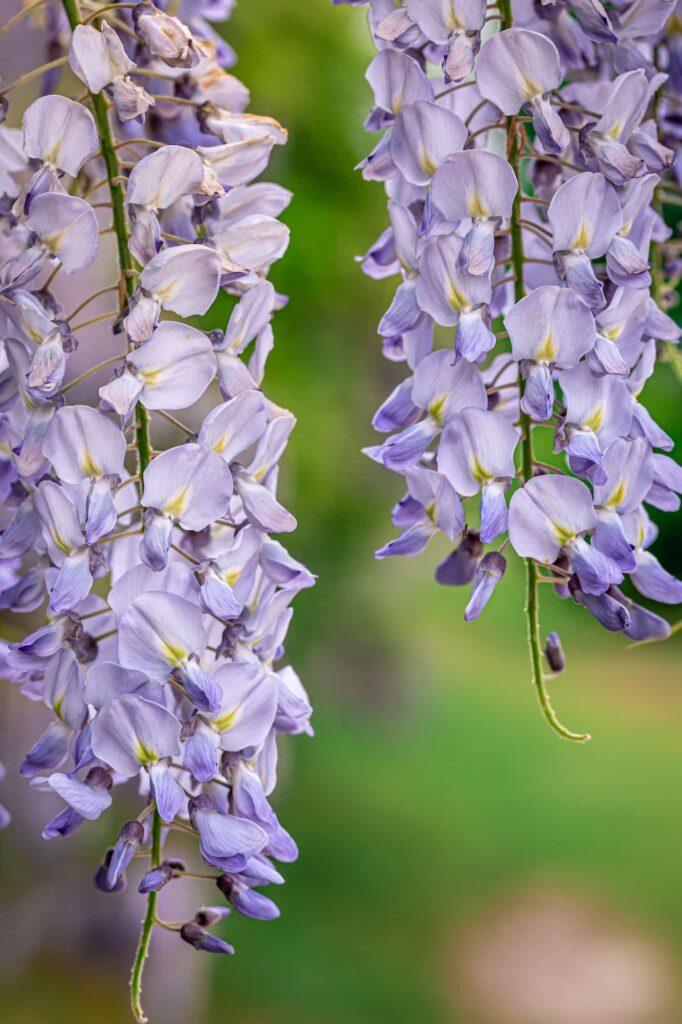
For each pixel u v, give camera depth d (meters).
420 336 0.95
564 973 2.99
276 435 0.94
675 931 3.30
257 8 1.96
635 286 0.93
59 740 0.93
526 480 0.94
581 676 6.10
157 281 0.92
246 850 0.91
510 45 0.93
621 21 0.96
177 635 0.91
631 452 0.94
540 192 0.97
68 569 0.92
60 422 0.92
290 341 2.13
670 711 5.51
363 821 3.78
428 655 5.59
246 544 0.94
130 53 0.98
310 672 3.52
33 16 1.01
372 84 0.95
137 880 1.96
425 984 2.87
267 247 0.94
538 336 0.93
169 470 0.92
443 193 0.93
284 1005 2.68
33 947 1.94
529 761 4.76
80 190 0.97
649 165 0.94
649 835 4.05
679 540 6.21
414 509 0.96
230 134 0.97
